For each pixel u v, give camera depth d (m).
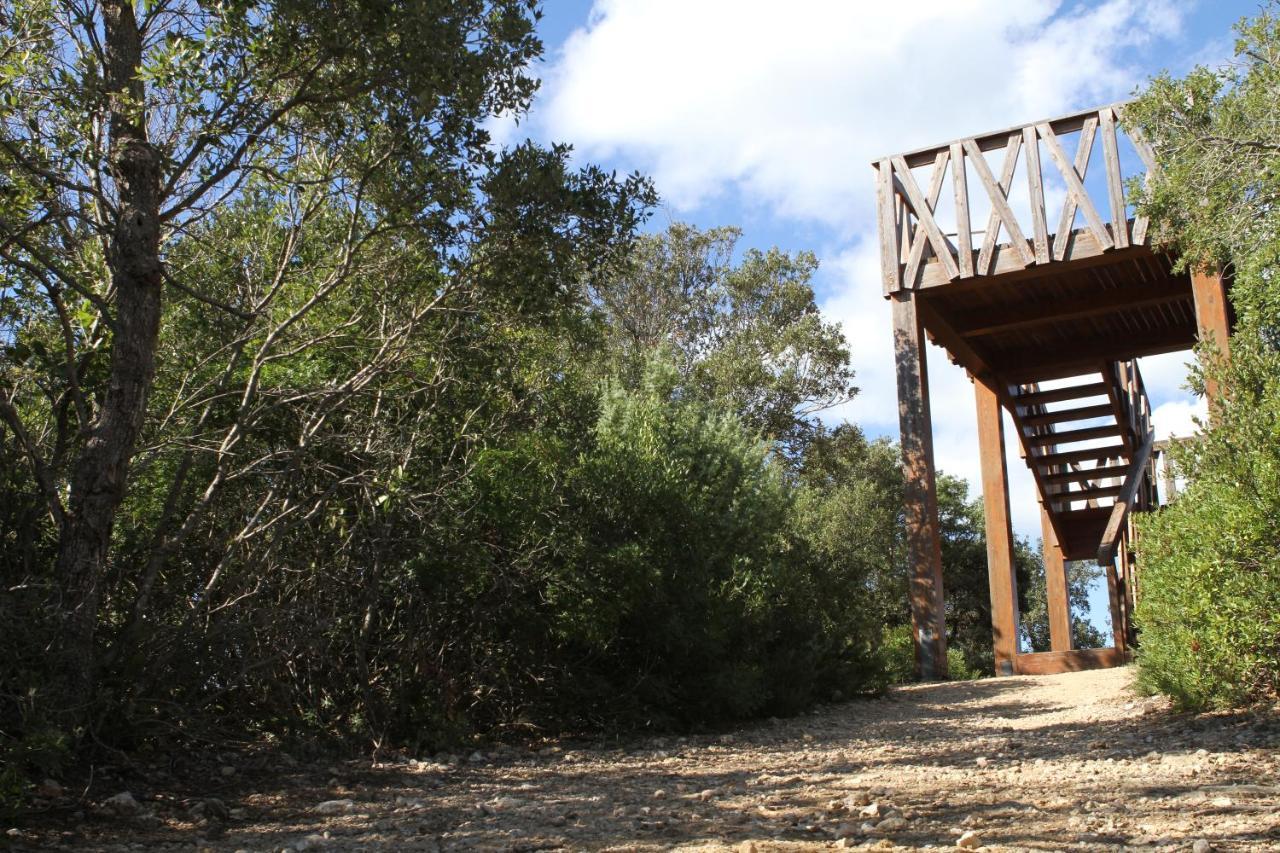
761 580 13.29
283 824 5.65
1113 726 8.84
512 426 10.30
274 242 9.04
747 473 14.23
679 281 32.97
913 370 19.03
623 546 10.22
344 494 8.79
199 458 8.26
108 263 6.97
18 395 7.66
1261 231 9.66
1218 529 7.77
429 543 8.84
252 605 7.84
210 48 7.07
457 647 9.63
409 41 7.32
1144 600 9.62
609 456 10.95
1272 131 9.66
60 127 7.26
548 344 10.96
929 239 19.03
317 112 7.66
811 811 5.55
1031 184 17.95
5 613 5.68
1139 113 10.57
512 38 7.95
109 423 6.62
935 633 18.89
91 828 5.35
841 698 14.62
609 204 8.29
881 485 35.78
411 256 8.78
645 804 6.13
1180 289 19.00
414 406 9.42
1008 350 22.66
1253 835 4.16
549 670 10.37
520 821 5.60
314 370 8.82
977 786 6.08
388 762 8.09
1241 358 8.70
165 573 7.85
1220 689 8.14
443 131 7.92
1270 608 7.53
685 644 10.62
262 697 8.16
